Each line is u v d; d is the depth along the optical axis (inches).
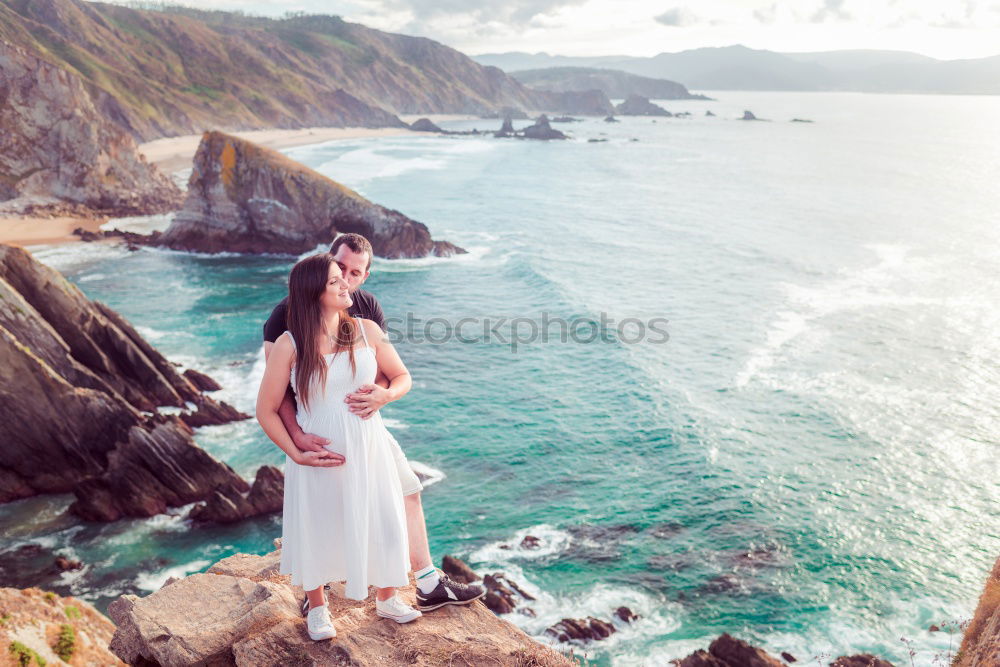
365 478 139.4
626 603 838.5
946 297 2037.4
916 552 928.3
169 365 1369.3
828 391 1408.7
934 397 1379.2
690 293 2111.2
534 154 6353.3
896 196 4008.4
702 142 7780.5
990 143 7800.2
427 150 6584.6
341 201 2512.3
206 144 2500.0
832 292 2100.1
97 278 2207.2
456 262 2488.9
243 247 2544.3
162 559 942.4
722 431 1246.3
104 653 190.4
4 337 1042.1
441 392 1427.2
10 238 2598.4
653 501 1042.7
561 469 1134.4
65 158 3102.9
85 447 1103.0
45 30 6668.3
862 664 722.2
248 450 1189.1
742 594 853.2
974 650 214.5
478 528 982.4
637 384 1451.8
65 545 964.0
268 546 971.9
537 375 1518.2
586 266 2434.8
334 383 135.7
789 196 4010.8
